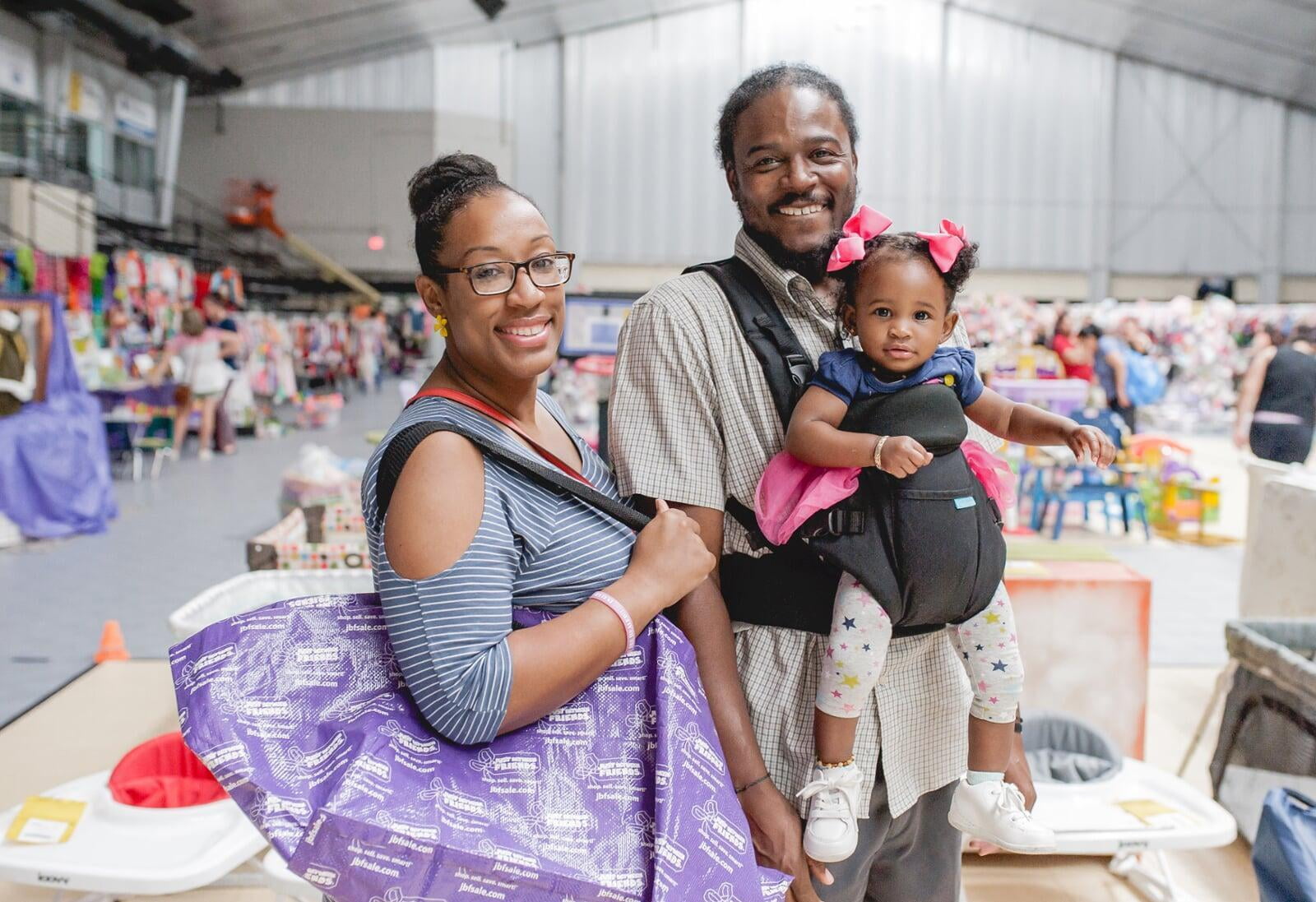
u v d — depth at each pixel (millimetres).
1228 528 7254
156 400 10031
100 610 4934
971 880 2625
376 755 1006
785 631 1377
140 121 16375
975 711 1395
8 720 3535
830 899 1406
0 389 6262
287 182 19406
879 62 18125
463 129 18906
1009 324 9664
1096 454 1252
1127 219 18500
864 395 1296
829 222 1420
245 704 1049
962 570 1271
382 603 1071
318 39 16922
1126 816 2342
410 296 21484
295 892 1980
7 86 13070
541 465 1182
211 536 6605
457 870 985
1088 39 17812
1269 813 1991
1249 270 18594
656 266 18625
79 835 2062
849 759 1323
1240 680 2801
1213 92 18234
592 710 1132
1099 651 3031
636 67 18312
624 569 1212
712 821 1108
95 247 12883
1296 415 6180
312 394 17594
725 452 1380
